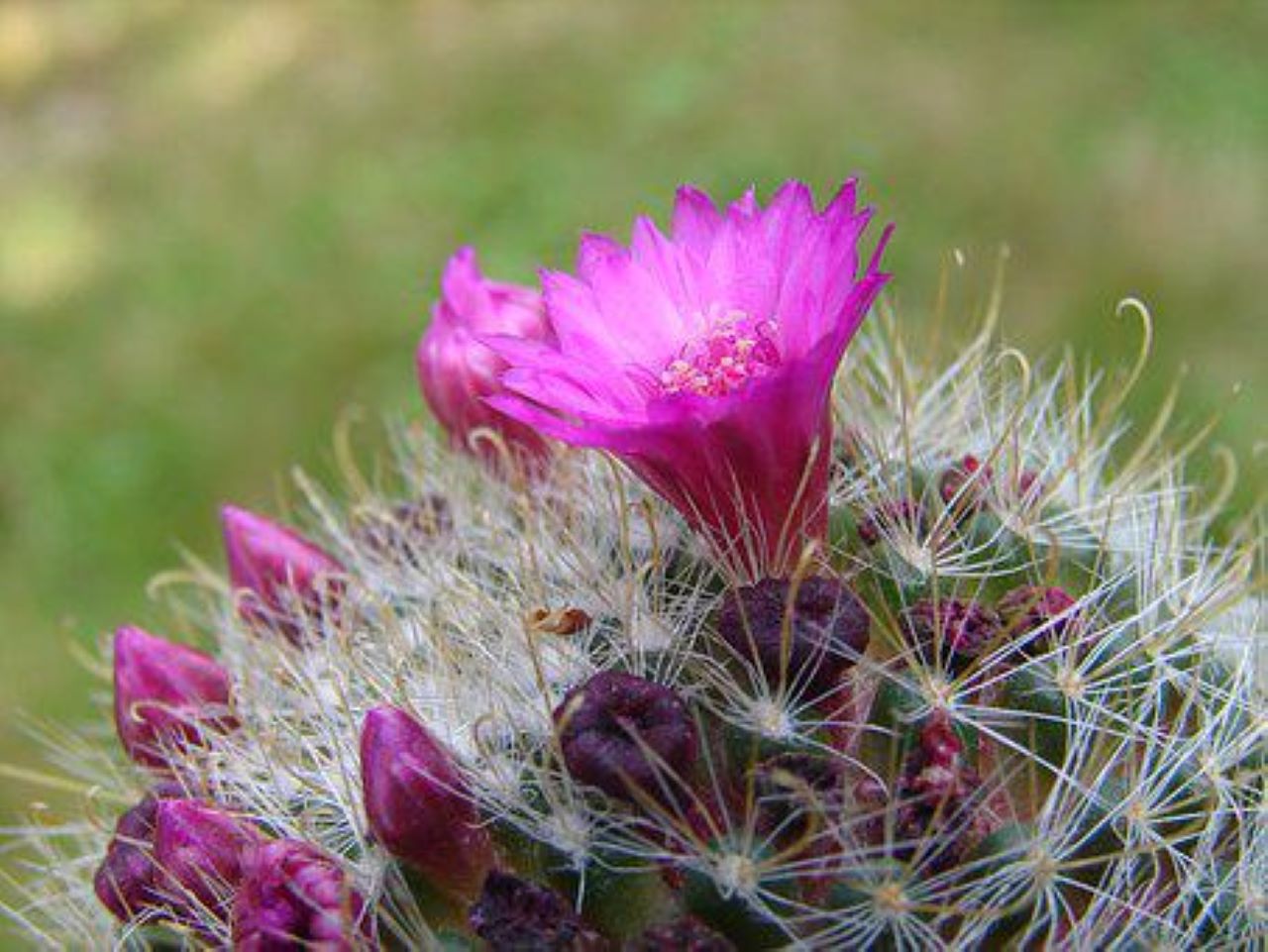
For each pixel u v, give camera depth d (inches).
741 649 2.6
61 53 14.2
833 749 2.6
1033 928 2.5
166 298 10.7
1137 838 2.6
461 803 2.6
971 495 3.0
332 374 9.7
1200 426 7.6
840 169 10.3
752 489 2.6
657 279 2.8
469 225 10.7
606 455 2.9
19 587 8.8
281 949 2.5
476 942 2.6
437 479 3.7
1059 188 9.7
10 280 11.3
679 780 2.5
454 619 3.0
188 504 9.1
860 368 3.5
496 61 12.3
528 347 2.7
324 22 13.6
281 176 11.6
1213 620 3.1
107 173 12.3
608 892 2.5
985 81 10.8
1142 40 10.9
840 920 2.5
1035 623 2.8
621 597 2.8
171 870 2.8
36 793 7.3
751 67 11.4
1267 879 2.8
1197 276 8.8
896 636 2.7
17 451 9.7
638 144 11.0
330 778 2.9
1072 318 8.6
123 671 3.3
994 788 2.6
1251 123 10.1
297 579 3.5
